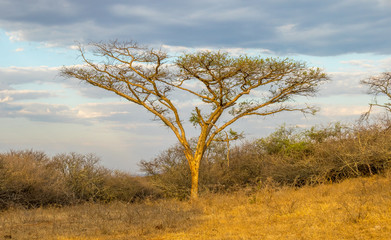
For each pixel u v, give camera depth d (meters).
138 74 20.89
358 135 19.81
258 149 26.17
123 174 23.53
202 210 13.64
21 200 18.39
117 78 20.94
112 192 22.31
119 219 12.66
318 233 8.21
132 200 22.73
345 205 10.68
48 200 19.41
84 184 21.77
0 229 11.36
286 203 12.94
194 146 24.97
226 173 24.17
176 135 21.23
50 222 12.70
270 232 8.86
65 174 22.12
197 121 21.16
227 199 16.00
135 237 9.48
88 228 11.05
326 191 15.12
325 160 20.06
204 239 8.77
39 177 19.56
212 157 26.05
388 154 18.22
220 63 18.97
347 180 18.66
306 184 18.94
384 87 23.33
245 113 20.84
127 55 20.72
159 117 21.69
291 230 8.84
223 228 9.80
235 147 26.45
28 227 11.66
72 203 19.89
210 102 20.98
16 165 19.34
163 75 20.84
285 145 25.47
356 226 8.46
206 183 22.78
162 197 23.64
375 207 10.05
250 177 24.17
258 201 14.52
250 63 18.88
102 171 23.22
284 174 20.80
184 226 10.45
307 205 11.89
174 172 23.88
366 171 19.41
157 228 10.59
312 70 19.64
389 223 8.39
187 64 19.42
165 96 21.55
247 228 9.61
